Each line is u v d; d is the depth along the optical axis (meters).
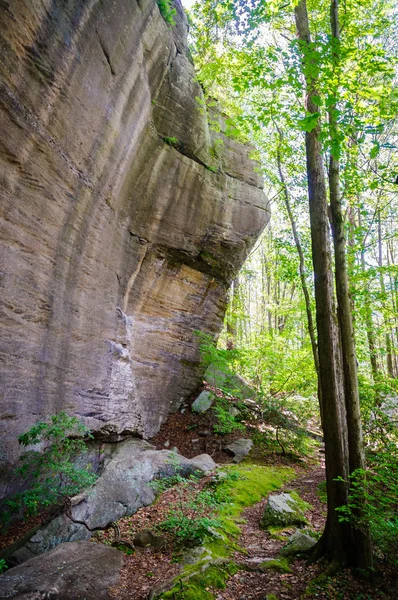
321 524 7.33
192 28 13.91
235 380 16.44
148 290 12.20
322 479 10.36
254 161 15.38
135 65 8.62
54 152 6.61
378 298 11.66
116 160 8.90
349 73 6.26
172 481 8.91
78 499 6.55
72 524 6.16
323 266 6.14
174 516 6.74
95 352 8.80
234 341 20.33
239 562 5.72
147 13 8.55
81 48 6.55
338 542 5.43
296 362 15.31
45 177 6.51
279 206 15.88
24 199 6.08
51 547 5.70
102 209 8.70
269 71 7.24
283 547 6.04
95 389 8.74
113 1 7.12
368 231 11.62
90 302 8.55
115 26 7.39
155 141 10.86
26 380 6.42
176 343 13.45
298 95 6.73
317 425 18.14
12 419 6.09
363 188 8.95
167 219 12.02
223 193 13.85
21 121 5.70
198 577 5.08
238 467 10.84
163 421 12.95
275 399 13.90
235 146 14.88
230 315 20.48
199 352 14.32
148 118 10.34
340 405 5.85
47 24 5.69
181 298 13.47
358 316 12.41
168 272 12.80
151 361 12.42
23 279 6.23
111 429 9.31
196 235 13.09
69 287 7.64
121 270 10.29
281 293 29.52
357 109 6.42
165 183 11.59
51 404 7.14
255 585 5.17
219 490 8.55
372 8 9.52
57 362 7.32
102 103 7.66
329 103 5.34
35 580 4.52
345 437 5.80
